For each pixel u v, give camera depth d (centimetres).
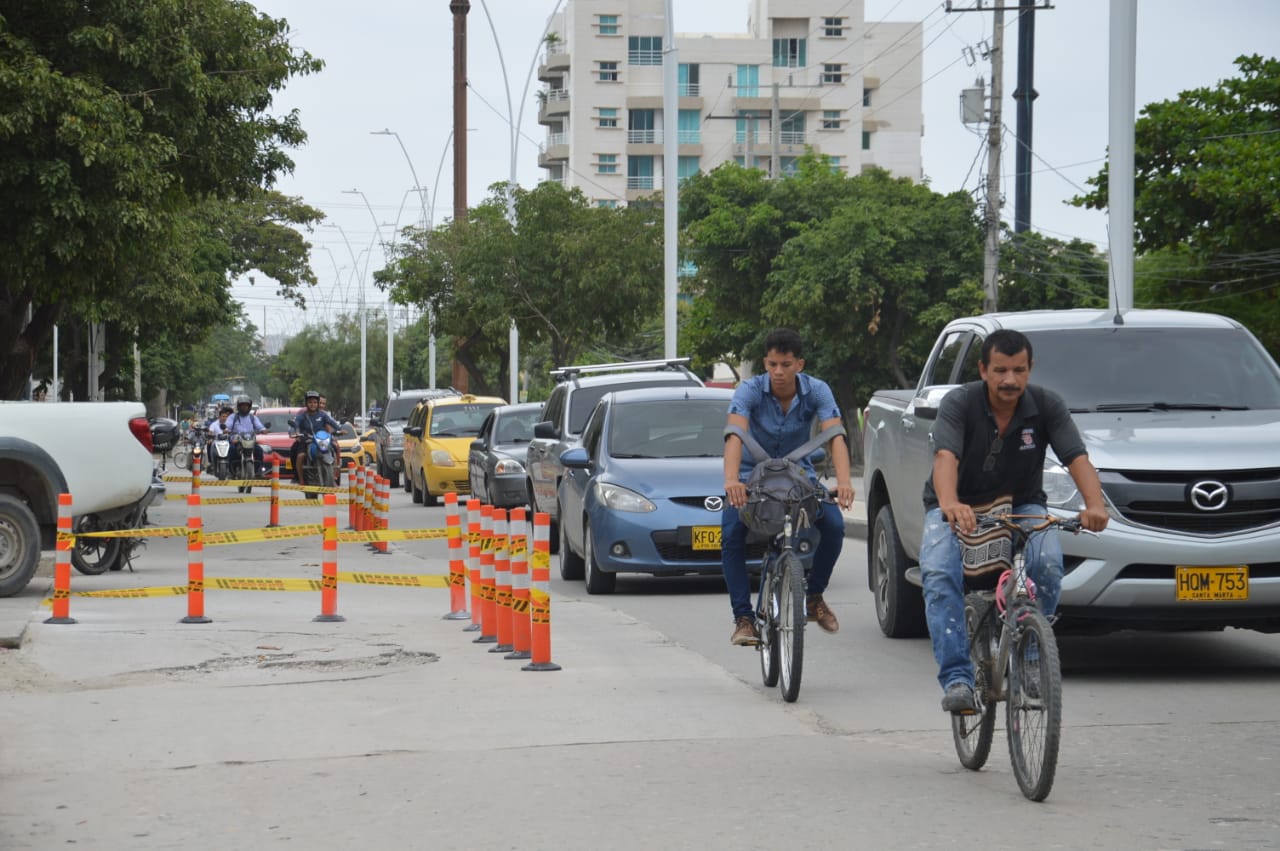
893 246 4928
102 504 1647
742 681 1052
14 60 2095
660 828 654
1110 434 1036
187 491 4025
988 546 731
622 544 1562
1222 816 667
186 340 5706
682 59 11462
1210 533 986
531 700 978
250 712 942
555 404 2209
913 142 11725
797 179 5669
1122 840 629
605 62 11569
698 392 1747
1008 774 759
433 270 4991
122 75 2253
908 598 1234
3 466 1608
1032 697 695
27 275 2195
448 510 1425
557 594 1642
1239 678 1045
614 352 8288
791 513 972
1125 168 2200
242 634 1291
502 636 1205
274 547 2297
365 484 2559
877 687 1025
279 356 15375
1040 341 1166
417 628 1341
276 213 7406
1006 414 743
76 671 1105
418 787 738
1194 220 3516
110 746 842
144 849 633
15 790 740
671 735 865
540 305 4609
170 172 2353
